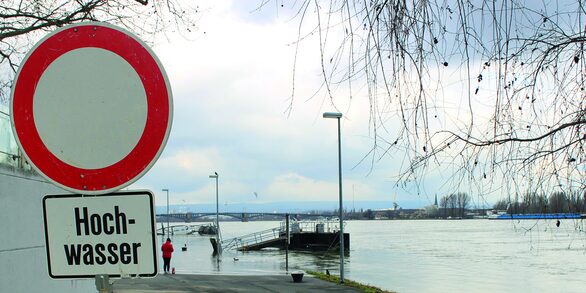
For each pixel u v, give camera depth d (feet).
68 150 9.34
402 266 162.30
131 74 9.40
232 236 372.58
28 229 21.34
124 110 9.37
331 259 183.73
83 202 9.36
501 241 281.95
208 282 80.79
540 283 126.52
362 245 268.41
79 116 9.37
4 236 19.39
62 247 9.32
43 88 9.42
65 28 9.46
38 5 34.45
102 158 9.32
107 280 9.33
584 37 12.24
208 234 412.57
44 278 22.49
